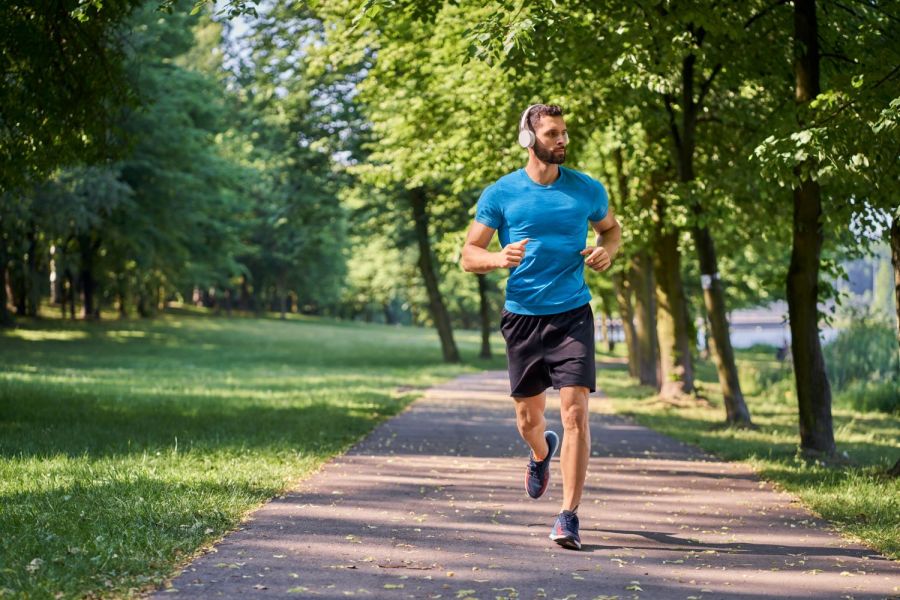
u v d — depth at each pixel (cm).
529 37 916
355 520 662
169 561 514
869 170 947
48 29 1181
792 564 559
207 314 7938
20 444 1034
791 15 1382
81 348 4169
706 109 1725
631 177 2123
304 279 8562
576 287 584
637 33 1193
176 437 1084
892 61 1033
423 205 3850
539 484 648
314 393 2089
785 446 1302
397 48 1677
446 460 1057
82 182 3212
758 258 3197
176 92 3781
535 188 579
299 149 3531
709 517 726
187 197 4316
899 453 1331
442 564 535
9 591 438
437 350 5366
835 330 2741
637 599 470
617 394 2497
